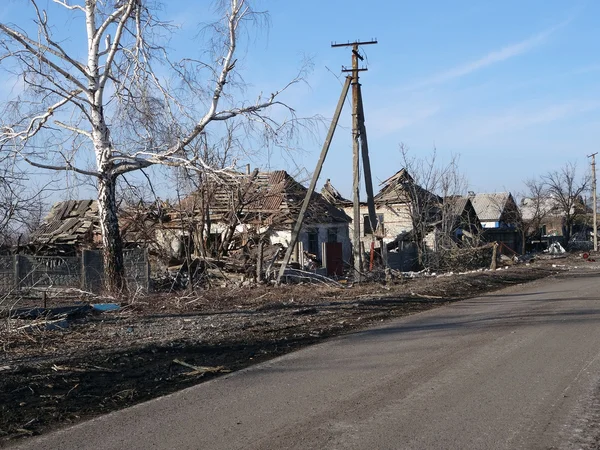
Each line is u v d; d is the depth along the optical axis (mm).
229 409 6699
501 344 10289
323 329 12586
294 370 8641
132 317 14133
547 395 7094
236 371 8711
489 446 5410
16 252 25188
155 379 8289
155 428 6078
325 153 22344
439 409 6551
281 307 16484
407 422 6109
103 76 16781
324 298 18844
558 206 71000
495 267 34781
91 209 31812
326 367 8781
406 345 10414
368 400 6941
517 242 60219
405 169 38875
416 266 34281
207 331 12172
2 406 6992
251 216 26422
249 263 22719
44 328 11922
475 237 37719
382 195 45219
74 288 18297
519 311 14859
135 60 16500
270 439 5652
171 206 25219
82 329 12312
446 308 16219
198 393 7445
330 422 6145
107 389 7777
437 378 7949
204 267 22688
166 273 21891
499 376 8016
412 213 37375
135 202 24484
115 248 17656
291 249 22281
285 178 29219
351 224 43156
